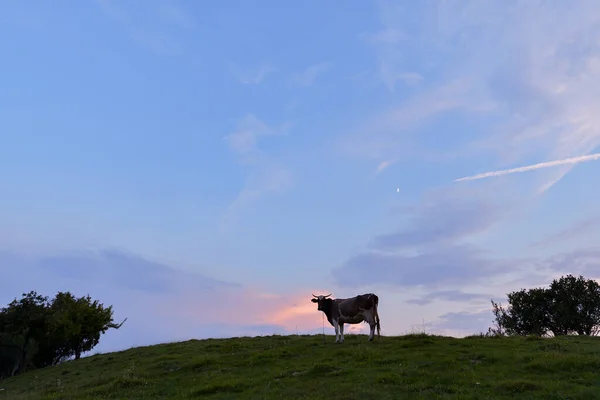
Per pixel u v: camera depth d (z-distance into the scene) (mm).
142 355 33094
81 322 51719
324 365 21500
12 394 26734
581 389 15508
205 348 31781
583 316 51500
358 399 16391
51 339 52625
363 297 28016
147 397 20234
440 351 22969
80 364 35250
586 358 19297
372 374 19578
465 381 17594
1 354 54344
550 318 54062
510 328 56062
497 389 16312
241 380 20703
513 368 19062
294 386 19062
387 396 16422
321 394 17391
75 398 21312
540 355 20578
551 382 16703
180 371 24656
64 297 53031
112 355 36594
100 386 23453
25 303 50938
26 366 54250
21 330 50250
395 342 26312
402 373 19312
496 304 58938
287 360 24453
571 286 53406
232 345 31297
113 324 56031
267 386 19422
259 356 25578
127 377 23656
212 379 21938
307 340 31422
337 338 28328
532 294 55781
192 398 18938
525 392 15789
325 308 29047
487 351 22203
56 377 31531
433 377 18391
